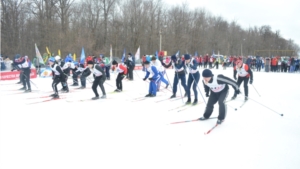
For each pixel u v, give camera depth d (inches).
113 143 138.4
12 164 111.9
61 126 170.9
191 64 243.3
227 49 1750.7
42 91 342.6
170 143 138.3
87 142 139.8
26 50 1067.9
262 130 161.8
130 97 293.4
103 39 1259.2
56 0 1103.0
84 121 183.9
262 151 127.1
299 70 804.0
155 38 1295.5
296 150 128.4
